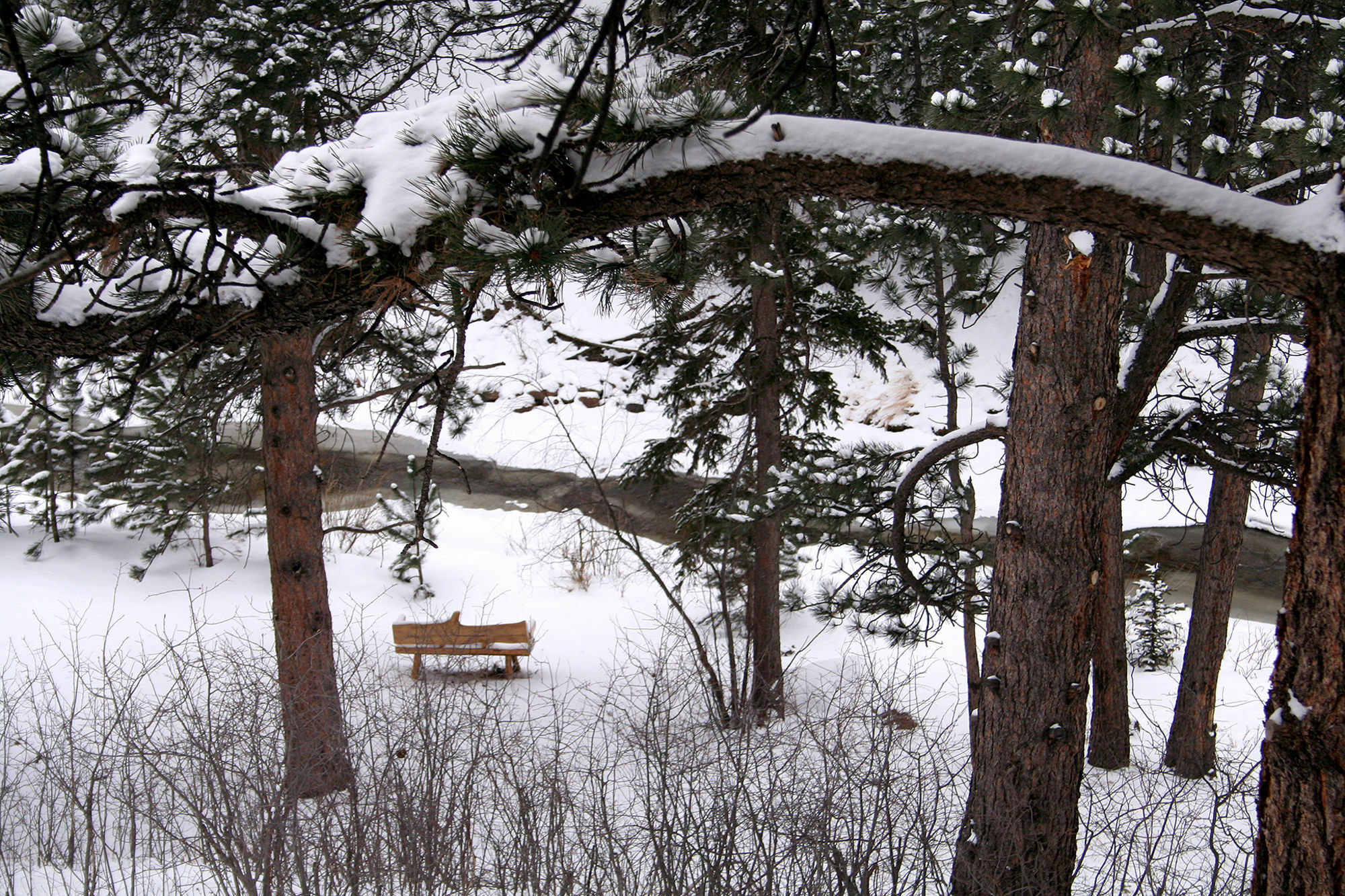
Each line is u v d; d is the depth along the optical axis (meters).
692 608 13.73
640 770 6.27
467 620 13.36
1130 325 7.36
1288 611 3.00
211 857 5.48
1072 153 2.74
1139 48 4.46
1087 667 5.73
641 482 12.12
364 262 2.72
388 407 9.33
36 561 13.79
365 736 6.49
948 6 7.21
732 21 7.54
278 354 8.37
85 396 14.57
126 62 6.76
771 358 10.73
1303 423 2.97
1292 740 2.93
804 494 7.42
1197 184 2.75
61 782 6.37
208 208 2.73
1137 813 6.89
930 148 2.72
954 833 5.96
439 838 5.77
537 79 2.73
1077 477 5.62
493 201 2.66
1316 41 5.07
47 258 2.68
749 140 2.72
